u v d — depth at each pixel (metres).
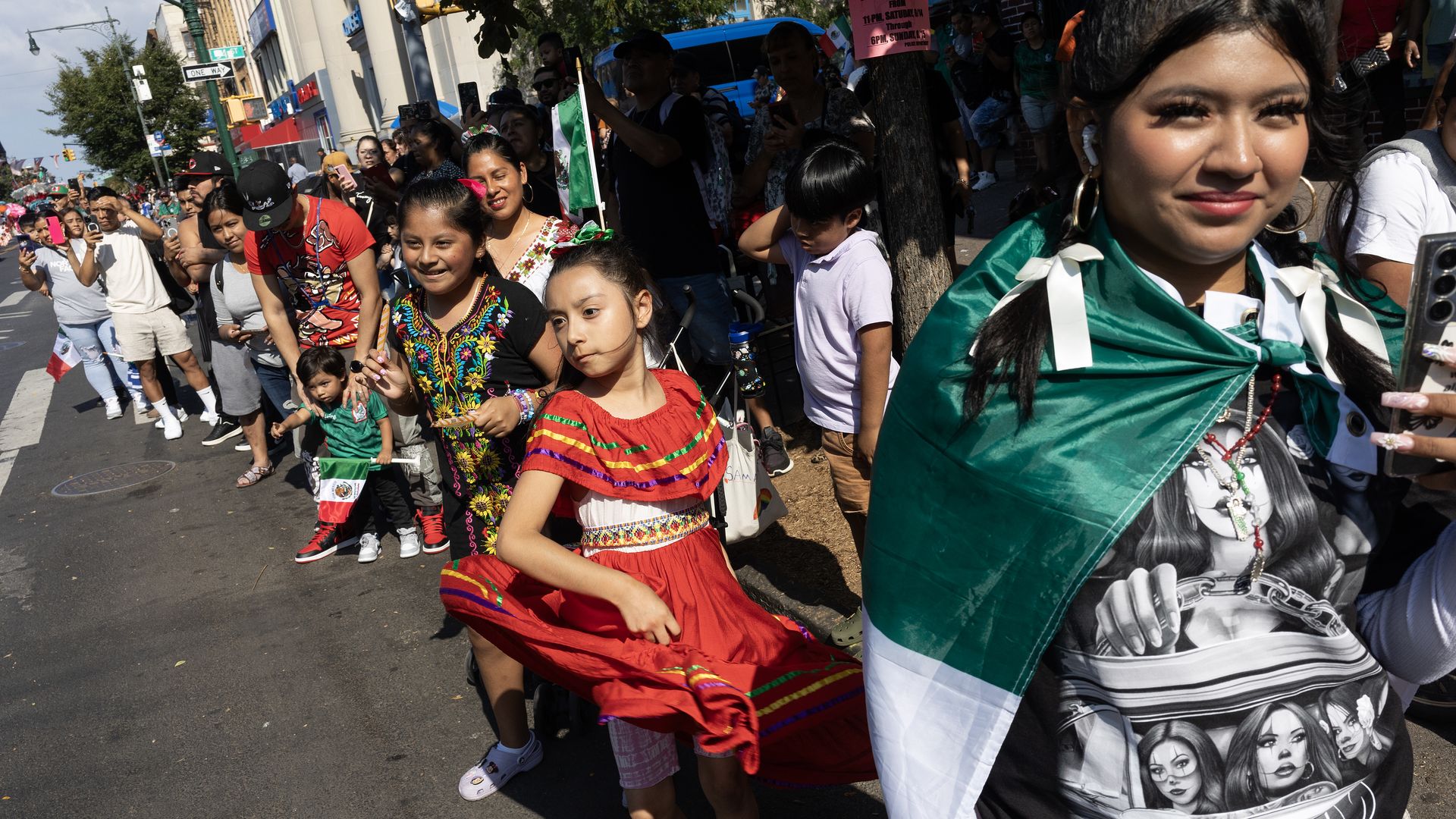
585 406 2.51
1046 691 1.41
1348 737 1.39
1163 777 1.37
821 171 3.28
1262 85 1.16
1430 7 5.39
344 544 6.16
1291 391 1.35
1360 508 1.36
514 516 2.40
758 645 2.61
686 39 14.62
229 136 18.94
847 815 3.14
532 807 3.38
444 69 24.17
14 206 13.26
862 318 3.32
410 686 4.35
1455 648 1.38
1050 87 9.91
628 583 2.30
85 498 7.91
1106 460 1.31
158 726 4.32
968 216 9.05
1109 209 1.34
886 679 1.49
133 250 8.73
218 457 8.59
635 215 5.63
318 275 5.20
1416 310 1.21
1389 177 2.41
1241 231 1.23
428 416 3.32
